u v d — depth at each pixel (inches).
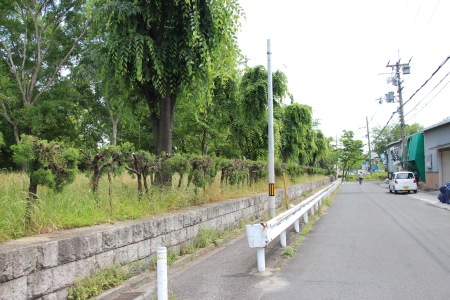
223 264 244.8
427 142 1071.6
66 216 201.0
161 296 148.6
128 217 235.1
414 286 184.4
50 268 152.1
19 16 972.6
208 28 334.0
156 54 332.5
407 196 861.2
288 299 169.2
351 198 837.8
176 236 259.0
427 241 303.0
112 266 188.5
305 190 912.9
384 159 2162.9
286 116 928.9
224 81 593.9
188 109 715.4
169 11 348.2
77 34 986.7
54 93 1025.5
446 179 953.5
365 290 179.2
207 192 379.9
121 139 1262.3
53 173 193.5
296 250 279.7
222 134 802.8
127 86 374.6
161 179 325.7
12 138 970.7
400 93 1099.3
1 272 130.1
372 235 336.8
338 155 2352.4
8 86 878.4
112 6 317.7
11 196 204.1
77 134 1146.7
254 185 558.6
